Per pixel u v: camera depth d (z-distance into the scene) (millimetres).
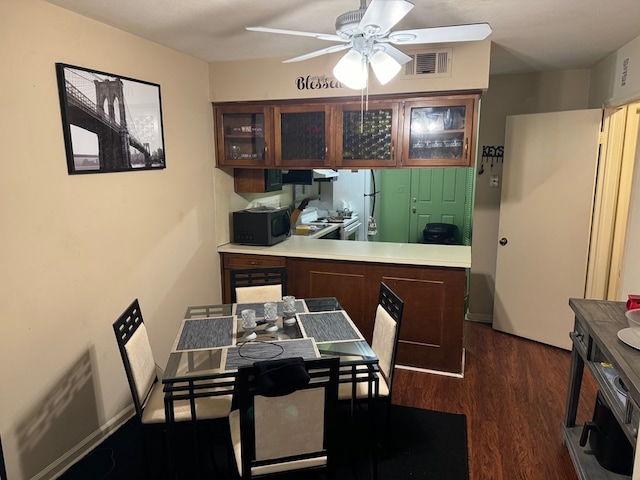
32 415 2225
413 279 3428
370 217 6148
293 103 3588
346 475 2342
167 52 3137
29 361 2197
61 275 2357
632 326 1995
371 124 3463
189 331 2406
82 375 2521
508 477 2324
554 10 2373
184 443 2654
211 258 3842
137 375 2158
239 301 3031
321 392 1755
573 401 2521
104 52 2568
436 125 3332
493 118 4281
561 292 3893
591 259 3881
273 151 3709
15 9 2043
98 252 2598
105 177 2617
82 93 2408
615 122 3609
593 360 2191
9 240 2068
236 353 2141
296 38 2904
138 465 2455
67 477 2359
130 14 2404
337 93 3416
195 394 2016
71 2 2207
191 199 3506
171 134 3223
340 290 3656
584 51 3311
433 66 3152
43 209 2230
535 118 3857
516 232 4098
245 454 1763
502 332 4324
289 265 3764
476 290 4605
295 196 5488
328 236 5168
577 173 3697
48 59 2219
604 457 2197
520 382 3326
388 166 3459
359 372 2164
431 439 2635
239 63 3588
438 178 5922
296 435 1794
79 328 2490
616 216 3773
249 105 3691
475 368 3557
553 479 2309
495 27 2680
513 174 4043
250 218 3959
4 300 2059
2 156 2016
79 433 2520
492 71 4043
